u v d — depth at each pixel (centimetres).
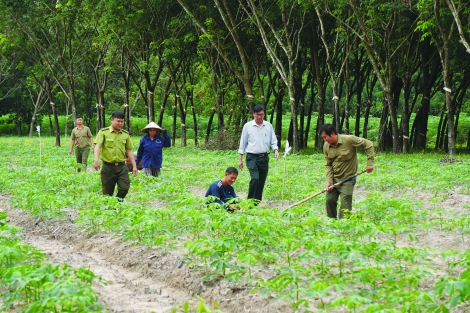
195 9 3094
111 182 1170
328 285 570
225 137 3141
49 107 6106
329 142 957
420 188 1450
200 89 3434
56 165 2020
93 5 3148
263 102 3139
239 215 717
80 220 971
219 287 657
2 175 1536
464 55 2867
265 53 3278
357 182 1580
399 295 496
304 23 3011
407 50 2934
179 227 877
